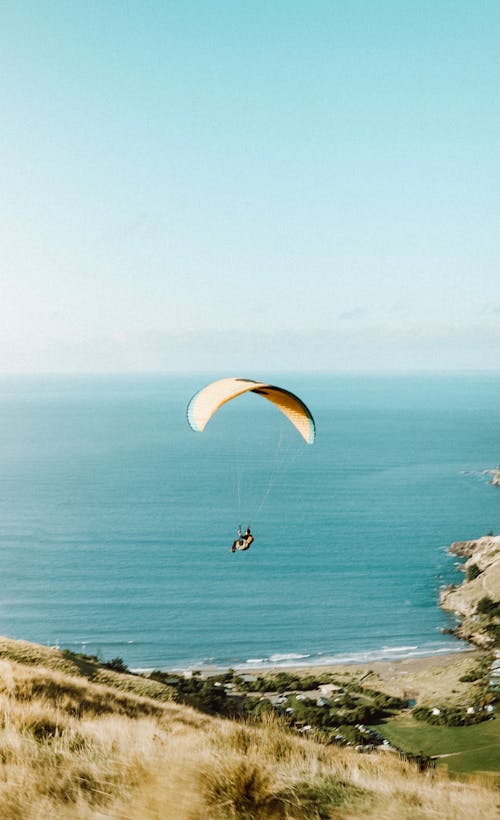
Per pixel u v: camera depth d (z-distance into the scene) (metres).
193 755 8.26
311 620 152.88
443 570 194.75
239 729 10.45
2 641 39.12
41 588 180.75
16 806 6.62
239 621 153.38
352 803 7.94
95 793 7.09
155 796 7.05
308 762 9.28
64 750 8.34
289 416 20.19
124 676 39.94
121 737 9.10
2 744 8.32
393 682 108.81
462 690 97.88
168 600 170.25
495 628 133.88
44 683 13.37
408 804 8.12
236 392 16.52
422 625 145.88
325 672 118.00
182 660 129.25
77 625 151.62
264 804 7.26
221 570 199.88
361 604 164.25
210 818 6.84
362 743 75.44
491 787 10.27
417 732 80.69
